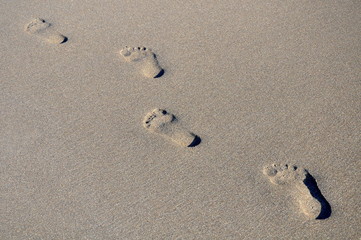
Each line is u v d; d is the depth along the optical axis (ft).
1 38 9.79
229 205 7.68
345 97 8.64
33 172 8.04
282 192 7.74
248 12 10.07
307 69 9.05
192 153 8.16
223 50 9.43
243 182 7.86
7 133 8.44
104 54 9.46
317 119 8.41
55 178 7.97
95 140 8.33
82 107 8.73
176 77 9.07
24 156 8.20
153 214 7.64
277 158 8.04
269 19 9.91
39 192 7.86
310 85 8.83
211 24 9.89
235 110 8.59
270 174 7.89
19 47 9.63
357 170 7.88
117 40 9.69
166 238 7.47
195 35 9.71
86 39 9.73
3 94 8.92
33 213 7.69
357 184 7.76
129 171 8.02
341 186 7.75
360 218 7.50
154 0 10.48
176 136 8.34
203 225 7.55
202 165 8.04
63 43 9.68
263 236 7.44
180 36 9.71
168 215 7.63
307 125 8.36
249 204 7.67
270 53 9.33
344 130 8.27
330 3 10.09
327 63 9.11
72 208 7.72
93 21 10.06
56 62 9.36
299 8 10.06
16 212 7.70
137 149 8.22
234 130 8.37
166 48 9.53
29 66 9.32
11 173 8.04
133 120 8.55
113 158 8.14
